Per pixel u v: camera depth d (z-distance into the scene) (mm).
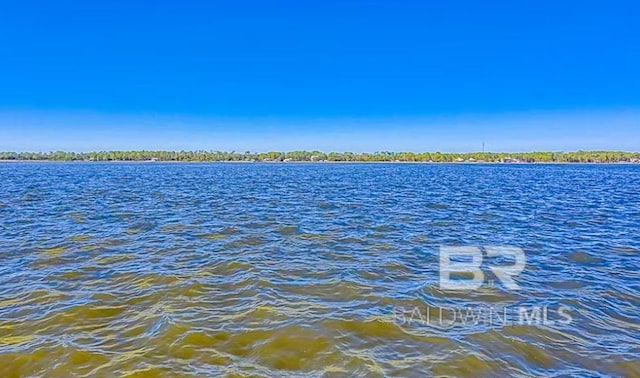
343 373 5684
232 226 17266
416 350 6359
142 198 28234
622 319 7684
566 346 6586
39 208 22062
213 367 5781
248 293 8773
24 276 9836
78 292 8742
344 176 65250
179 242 13914
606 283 9773
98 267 10672
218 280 9672
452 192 35656
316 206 24781
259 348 6340
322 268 10828
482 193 34719
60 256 11766
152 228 16562
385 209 23531
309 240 14586
